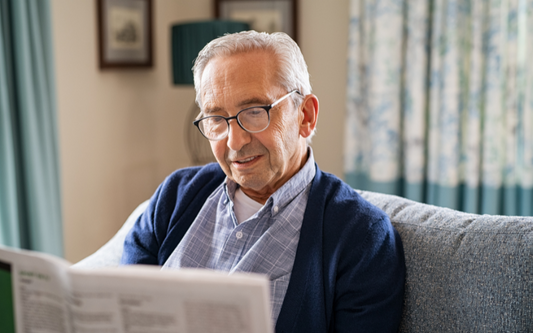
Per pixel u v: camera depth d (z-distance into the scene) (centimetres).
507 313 100
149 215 132
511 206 259
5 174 207
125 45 294
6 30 207
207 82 111
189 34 272
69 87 259
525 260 101
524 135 252
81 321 69
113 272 66
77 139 266
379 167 277
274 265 112
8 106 209
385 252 110
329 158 318
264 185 114
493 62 251
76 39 262
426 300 110
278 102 109
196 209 128
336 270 110
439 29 258
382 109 273
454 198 263
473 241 109
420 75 264
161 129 336
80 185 270
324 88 313
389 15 266
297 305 108
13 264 74
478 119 257
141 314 67
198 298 63
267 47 110
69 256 265
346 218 114
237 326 63
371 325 106
